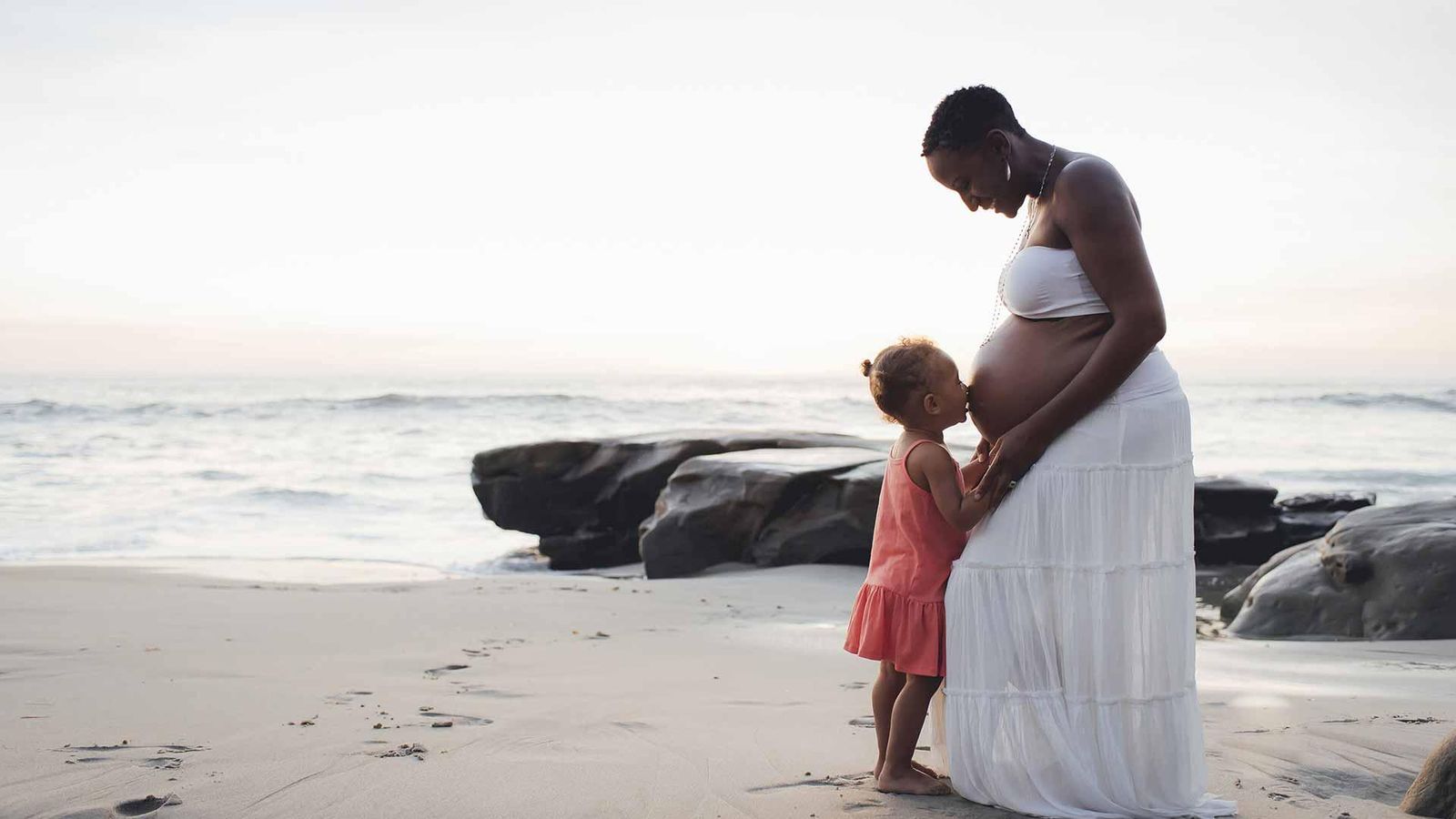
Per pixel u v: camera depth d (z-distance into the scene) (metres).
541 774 3.38
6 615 7.12
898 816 2.93
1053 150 3.12
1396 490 22.83
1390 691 5.11
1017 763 2.99
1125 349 2.92
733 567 11.56
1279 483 24.11
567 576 12.22
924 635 3.12
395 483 22.48
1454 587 7.49
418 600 8.41
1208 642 7.41
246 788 3.21
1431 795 2.95
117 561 13.16
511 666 5.55
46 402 45.34
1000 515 3.05
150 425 37.12
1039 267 3.04
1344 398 53.59
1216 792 3.17
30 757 3.53
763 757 3.59
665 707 4.46
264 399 54.22
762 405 53.59
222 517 18.00
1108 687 2.97
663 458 13.73
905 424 3.26
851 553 11.20
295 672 5.22
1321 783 3.29
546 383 115.50
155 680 4.93
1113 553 2.98
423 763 3.50
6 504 19.00
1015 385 3.10
